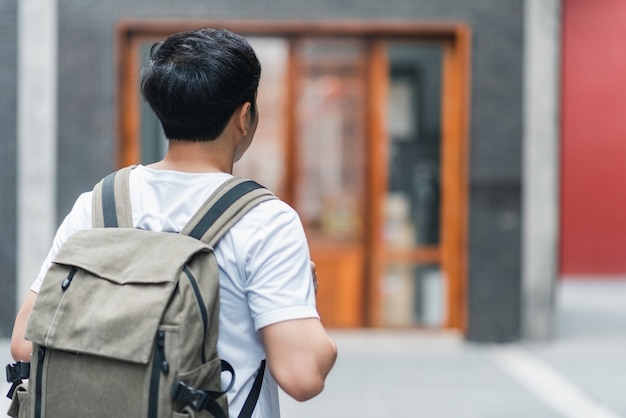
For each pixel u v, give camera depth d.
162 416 1.37
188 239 1.47
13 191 6.91
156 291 1.41
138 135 7.00
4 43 6.88
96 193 1.60
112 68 6.90
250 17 6.92
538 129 6.94
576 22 11.27
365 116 7.18
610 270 11.30
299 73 7.14
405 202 7.21
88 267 1.47
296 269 1.50
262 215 1.52
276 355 1.46
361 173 7.22
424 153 7.16
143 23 6.87
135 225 1.55
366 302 7.23
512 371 6.25
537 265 7.02
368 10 6.96
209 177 1.56
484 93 6.95
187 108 1.54
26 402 1.50
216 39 1.58
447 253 7.17
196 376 1.40
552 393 5.64
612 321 8.42
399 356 6.71
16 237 6.93
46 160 6.89
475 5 6.94
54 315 1.46
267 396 1.59
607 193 11.33
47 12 6.86
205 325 1.42
